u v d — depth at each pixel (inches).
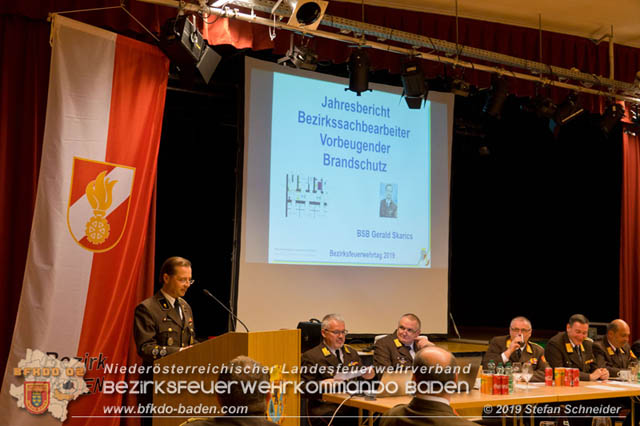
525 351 195.5
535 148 344.8
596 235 324.5
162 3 184.5
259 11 210.2
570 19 253.3
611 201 313.1
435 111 260.4
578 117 304.3
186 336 163.9
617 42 274.5
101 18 184.4
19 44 177.5
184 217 269.1
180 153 267.4
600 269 324.8
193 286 269.7
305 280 226.2
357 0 227.5
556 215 346.0
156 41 191.2
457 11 241.6
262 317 217.5
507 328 366.9
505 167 365.4
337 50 225.6
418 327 186.2
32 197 175.2
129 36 194.1
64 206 166.9
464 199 372.8
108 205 176.1
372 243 241.0
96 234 172.9
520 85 259.4
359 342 246.2
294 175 227.5
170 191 267.0
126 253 180.4
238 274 214.8
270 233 221.6
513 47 253.4
